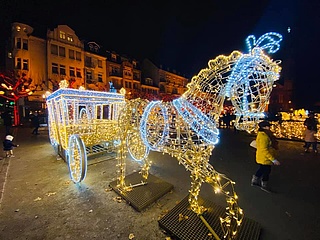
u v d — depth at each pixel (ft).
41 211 9.33
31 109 65.36
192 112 7.55
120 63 99.35
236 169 15.64
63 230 7.94
